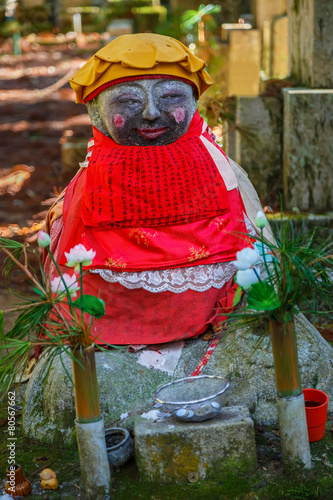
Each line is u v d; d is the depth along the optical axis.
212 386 2.89
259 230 3.48
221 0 9.68
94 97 3.35
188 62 3.23
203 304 3.23
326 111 4.61
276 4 7.55
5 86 13.77
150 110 3.20
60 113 11.32
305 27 4.84
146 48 3.20
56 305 2.84
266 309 2.48
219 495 2.63
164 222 3.25
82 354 2.57
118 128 3.28
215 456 2.71
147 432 2.69
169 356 3.17
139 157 3.27
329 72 4.73
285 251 2.52
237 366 3.09
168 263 3.22
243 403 3.03
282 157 4.93
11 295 4.96
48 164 8.35
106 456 2.66
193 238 3.25
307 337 3.18
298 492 2.63
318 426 2.87
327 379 3.12
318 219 4.50
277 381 2.65
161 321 3.23
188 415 2.70
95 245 3.29
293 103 4.61
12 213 6.68
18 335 2.70
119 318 3.25
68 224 3.35
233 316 2.56
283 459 2.71
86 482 2.66
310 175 4.72
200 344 3.22
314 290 2.79
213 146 3.43
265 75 6.98
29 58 16.64
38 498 2.72
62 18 19.55
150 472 2.71
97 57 3.21
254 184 4.97
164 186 3.25
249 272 2.48
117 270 3.22
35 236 5.92
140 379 3.08
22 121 10.86
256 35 5.96
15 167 8.22
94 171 3.30
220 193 3.30
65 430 3.04
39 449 3.04
